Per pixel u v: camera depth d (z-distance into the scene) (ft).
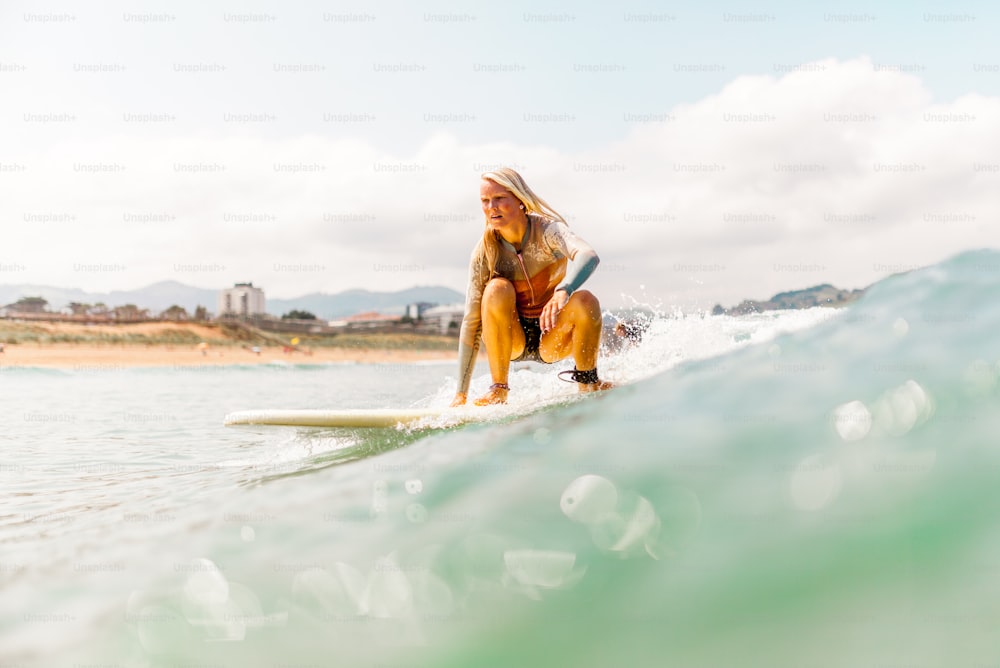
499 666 2.95
